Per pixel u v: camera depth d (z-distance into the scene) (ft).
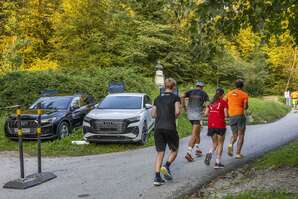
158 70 85.51
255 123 74.95
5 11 86.63
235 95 33.47
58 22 103.19
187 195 22.90
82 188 25.43
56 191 24.93
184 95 33.53
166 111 25.79
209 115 30.60
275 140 45.73
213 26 21.18
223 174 28.02
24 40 94.48
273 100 127.44
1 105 65.21
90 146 42.63
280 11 20.84
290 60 143.74
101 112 43.29
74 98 50.83
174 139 25.94
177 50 104.73
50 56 104.83
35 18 109.19
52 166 33.32
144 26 100.07
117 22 104.17
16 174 30.48
